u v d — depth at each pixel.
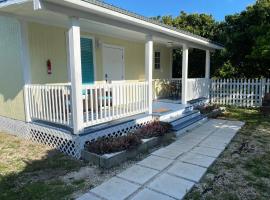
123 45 9.48
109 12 5.11
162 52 12.70
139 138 5.54
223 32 13.60
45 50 6.51
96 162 4.66
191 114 8.60
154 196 3.45
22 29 5.77
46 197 3.48
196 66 15.12
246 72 13.43
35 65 6.30
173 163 4.70
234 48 12.85
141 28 6.59
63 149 5.41
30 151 5.46
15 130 6.68
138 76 10.68
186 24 16.03
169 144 5.99
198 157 5.01
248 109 10.97
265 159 4.86
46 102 5.65
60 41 6.91
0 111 7.16
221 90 12.21
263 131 7.12
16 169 4.49
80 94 4.98
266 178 4.00
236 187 3.72
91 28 7.09
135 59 10.36
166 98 11.62
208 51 11.77
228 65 13.59
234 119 8.97
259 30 11.48
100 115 5.55
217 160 4.86
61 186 3.80
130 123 6.49
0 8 4.91
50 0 4.12
